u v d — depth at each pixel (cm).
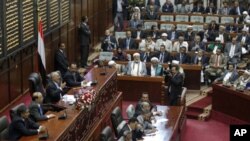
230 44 1845
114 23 2352
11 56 1366
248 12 2295
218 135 1457
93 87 1250
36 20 1502
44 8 1562
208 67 1770
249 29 2052
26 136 927
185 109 1498
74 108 1087
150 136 1154
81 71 1571
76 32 1939
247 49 1886
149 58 1772
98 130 1184
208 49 1872
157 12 2298
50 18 1614
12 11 1346
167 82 1620
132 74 1644
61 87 1230
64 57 1650
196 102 1647
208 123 1545
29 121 964
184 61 1762
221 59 1772
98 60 1772
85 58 1886
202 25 2055
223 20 2181
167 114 1330
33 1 1478
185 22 2142
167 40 1869
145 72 1648
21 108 947
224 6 2327
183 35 1977
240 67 1788
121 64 1705
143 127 1168
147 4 2411
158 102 1623
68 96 1166
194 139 1421
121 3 2372
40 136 912
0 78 1313
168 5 2362
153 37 1975
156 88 1617
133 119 1126
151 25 2117
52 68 1672
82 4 2000
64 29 1792
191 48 1869
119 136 1084
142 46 1864
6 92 1352
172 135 1173
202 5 2384
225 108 1545
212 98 1581
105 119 1254
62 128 965
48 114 1048
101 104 1252
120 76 1636
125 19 2378
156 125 1234
